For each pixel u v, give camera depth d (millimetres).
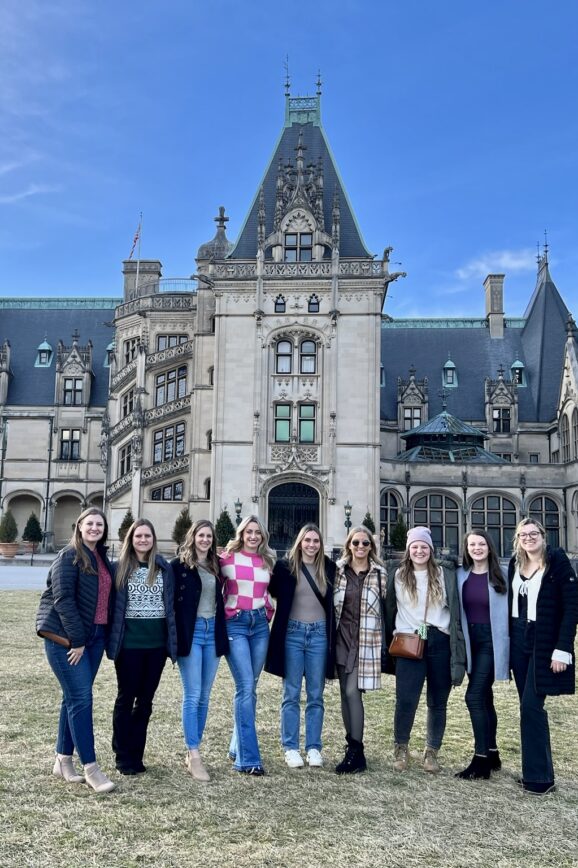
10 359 64625
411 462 46625
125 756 8844
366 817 7594
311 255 44562
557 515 46625
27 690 12578
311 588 9477
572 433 47125
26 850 6660
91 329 66938
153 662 8914
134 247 60250
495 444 55188
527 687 8633
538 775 8461
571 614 8414
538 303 60562
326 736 10703
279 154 49062
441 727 9172
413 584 9258
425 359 59531
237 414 42812
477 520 46594
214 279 43625
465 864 6570
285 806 7855
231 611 9242
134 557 8938
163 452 47250
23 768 8859
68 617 8250
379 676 9180
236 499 42156
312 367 43219
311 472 41812
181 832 7125
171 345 49406
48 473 61625
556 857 6746
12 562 46469
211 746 10008
